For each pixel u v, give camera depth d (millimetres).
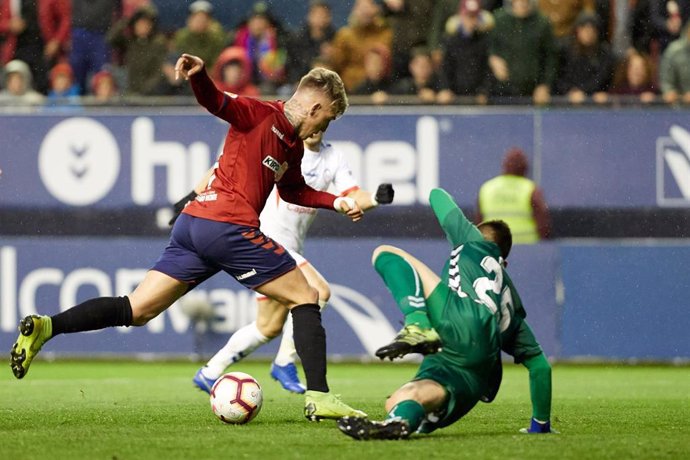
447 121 42156
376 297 42000
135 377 37062
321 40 47531
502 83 45750
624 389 32938
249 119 19594
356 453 16203
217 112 19375
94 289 42750
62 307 42719
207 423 21531
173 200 42688
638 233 41844
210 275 20281
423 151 42188
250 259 19812
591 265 41844
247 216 19672
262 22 47781
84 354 42750
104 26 49375
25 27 49125
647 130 41844
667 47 46719
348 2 49125
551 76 45812
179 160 42688
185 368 41000
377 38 47031
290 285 20219
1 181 42781
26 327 19359
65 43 49219
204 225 19656
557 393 31469
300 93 19859
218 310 42344
